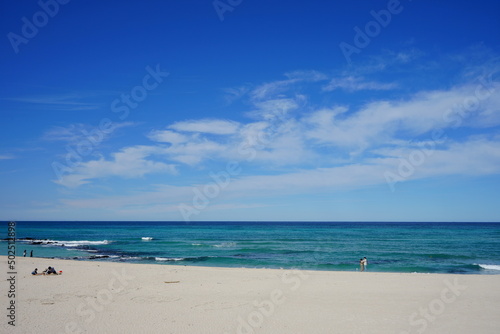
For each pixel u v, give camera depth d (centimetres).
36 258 3238
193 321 1238
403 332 1120
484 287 1825
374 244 5706
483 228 12700
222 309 1396
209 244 5597
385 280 2058
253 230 11156
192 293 1691
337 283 1958
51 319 1248
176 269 2528
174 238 7275
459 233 9106
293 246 5331
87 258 3769
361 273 2367
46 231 10281
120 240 6588
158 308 1409
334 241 6341
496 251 4588
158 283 1952
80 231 10312
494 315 1298
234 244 5666
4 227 13100
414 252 4441
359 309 1390
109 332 1121
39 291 1705
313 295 1645
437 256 3972
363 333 1112
